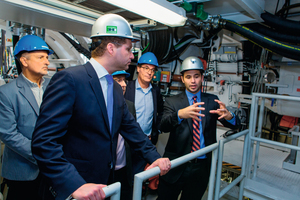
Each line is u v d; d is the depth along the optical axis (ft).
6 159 4.93
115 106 3.49
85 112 3.00
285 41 7.47
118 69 3.39
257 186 6.54
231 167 8.00
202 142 5.39
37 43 4.96
